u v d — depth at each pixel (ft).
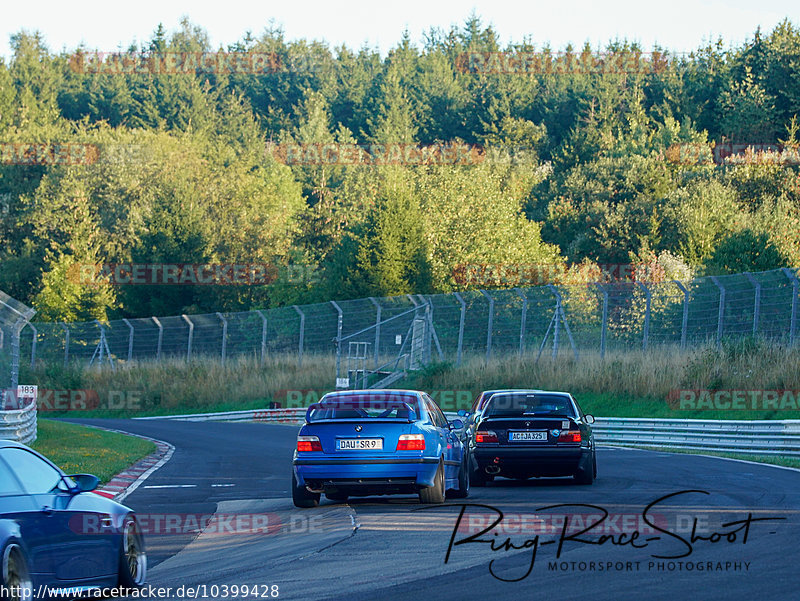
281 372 568.41
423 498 160.97
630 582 94.27
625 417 383.24
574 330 480.23
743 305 423.64
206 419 556.10
